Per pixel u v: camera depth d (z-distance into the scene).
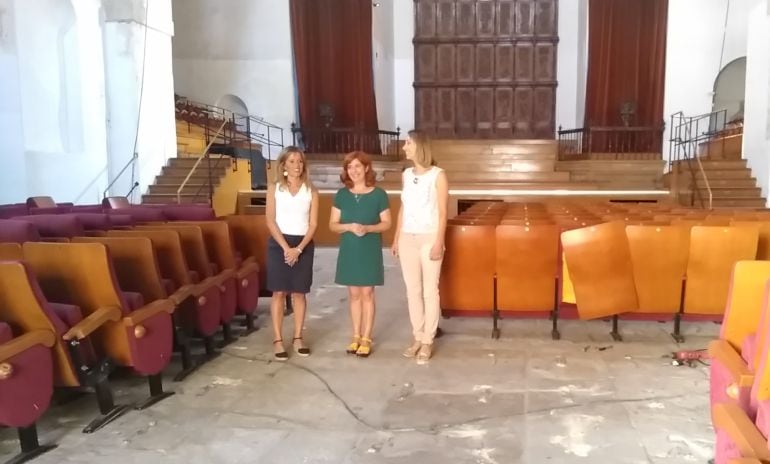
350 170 4.08
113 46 11.38
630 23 15.47
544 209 7.43
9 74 8.62
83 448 2.86
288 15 15.19
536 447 2.82
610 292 4.43
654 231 4.40
